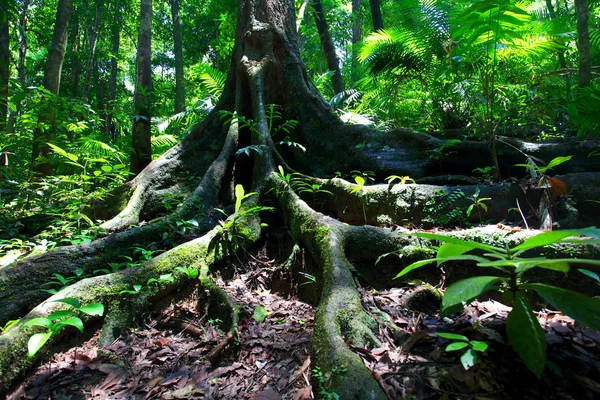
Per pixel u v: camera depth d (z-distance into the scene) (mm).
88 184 5500
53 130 6027
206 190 4316
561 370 1691
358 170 4594
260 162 4426
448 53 4891
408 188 3592
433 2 5664
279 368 2078
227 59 16672
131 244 3494
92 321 2541
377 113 7148
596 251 2383
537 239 1541
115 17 18250
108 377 2131
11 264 2941
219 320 2662
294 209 3602
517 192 3355
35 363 2203
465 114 5363
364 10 14961
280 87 5402
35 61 17453
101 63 21344
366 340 2088
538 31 5277
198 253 3191
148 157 6172
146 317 2744
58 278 2723
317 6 10289
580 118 4062
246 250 3479
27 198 5488
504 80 5051
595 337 1899
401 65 6117
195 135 5297
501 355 1816
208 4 18438
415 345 2045
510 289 1727
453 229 3316
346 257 2924
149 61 6207
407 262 2820
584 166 3586
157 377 2105
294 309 2812
